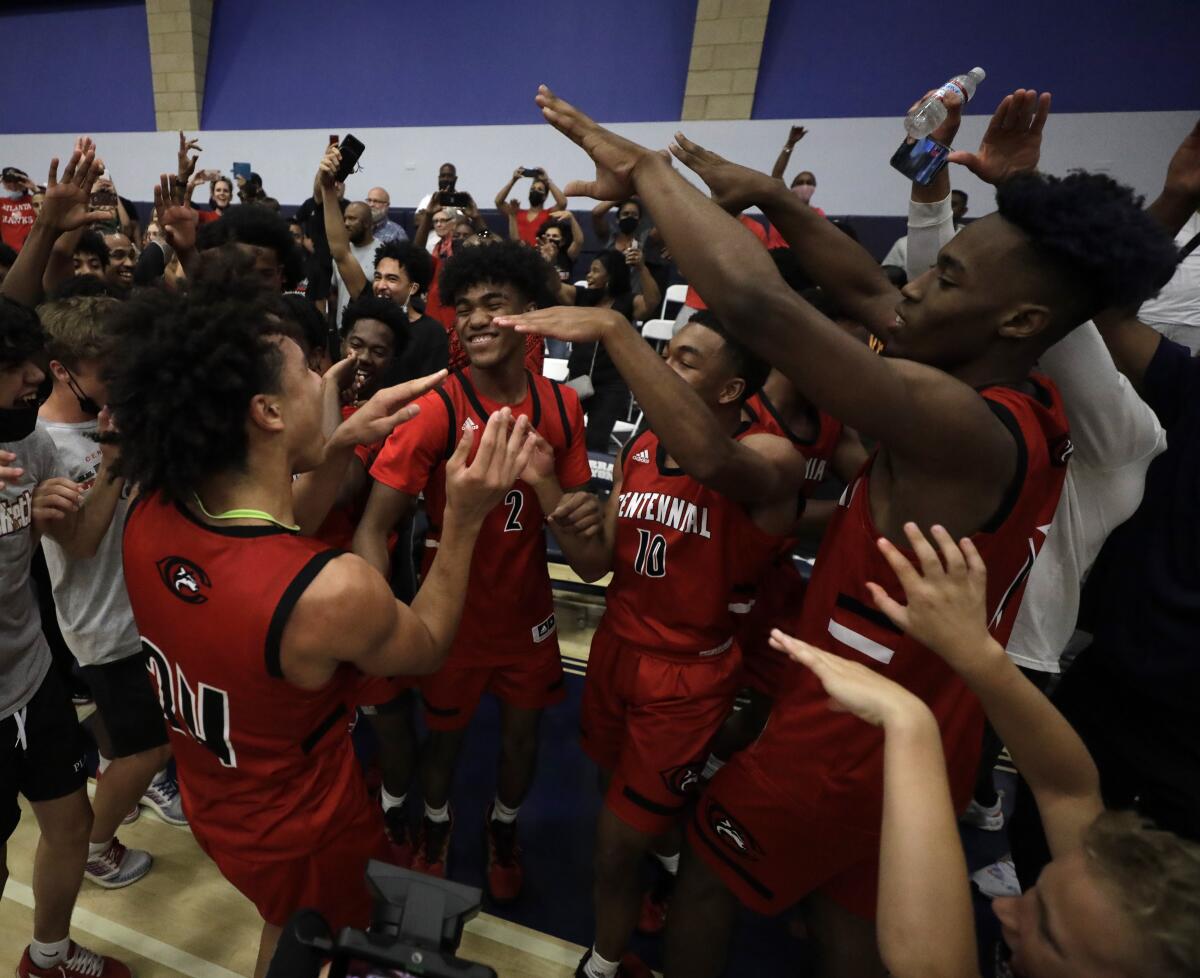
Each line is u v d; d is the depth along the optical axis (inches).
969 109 253.8
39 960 60.2
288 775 41.1
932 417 30.8
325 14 326.3
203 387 32.4
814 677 43.8
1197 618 44.1
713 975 53.7
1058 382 45.3
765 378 54.2
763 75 274.7
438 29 313.7
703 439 43.6
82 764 56.8
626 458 61.8
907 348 36.1
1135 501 50.0
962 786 45.8
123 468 34.4
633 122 294.4
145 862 75.1
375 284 125.6
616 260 200.5
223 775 41.4
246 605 33.7
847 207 272.7
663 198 33.7
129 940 67.7
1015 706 32.3
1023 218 31.0
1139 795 48.1
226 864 44.1
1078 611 61.6
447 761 71.7
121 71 357.4
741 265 30.6
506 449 39.8
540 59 303.1
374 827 47.4
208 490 35.2
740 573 56.2
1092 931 23.8
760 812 45.9
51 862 56.5
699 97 281.0
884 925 28.3
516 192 315.0
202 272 35.2
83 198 74.9
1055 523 54.1
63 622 62.3
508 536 61.5
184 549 34.9
